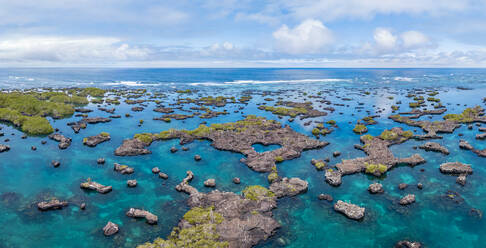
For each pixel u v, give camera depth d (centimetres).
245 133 7781
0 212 4209
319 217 4250
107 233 3775
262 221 3962
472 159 6241
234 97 14875
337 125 9112
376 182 5306
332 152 6744
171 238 3638
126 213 4225
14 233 3778
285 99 14325
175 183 5222
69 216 4175
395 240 3791
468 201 4650
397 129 8044
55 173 5509
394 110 11250
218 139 7319
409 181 5334
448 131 8088
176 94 15888
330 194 4894
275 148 6994
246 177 5475
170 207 4425
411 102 12875
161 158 6328
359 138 7775
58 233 3809
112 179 5322
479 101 13225
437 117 10062
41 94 13800
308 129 8625
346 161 5950
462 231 3959
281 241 3725
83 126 8488
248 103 13112
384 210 4438
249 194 4566
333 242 3744
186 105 12362
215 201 4412
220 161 6194
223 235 3612
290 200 4669
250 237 3653
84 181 5212
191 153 6625
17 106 10050
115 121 9425
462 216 4281
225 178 5422
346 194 4903
